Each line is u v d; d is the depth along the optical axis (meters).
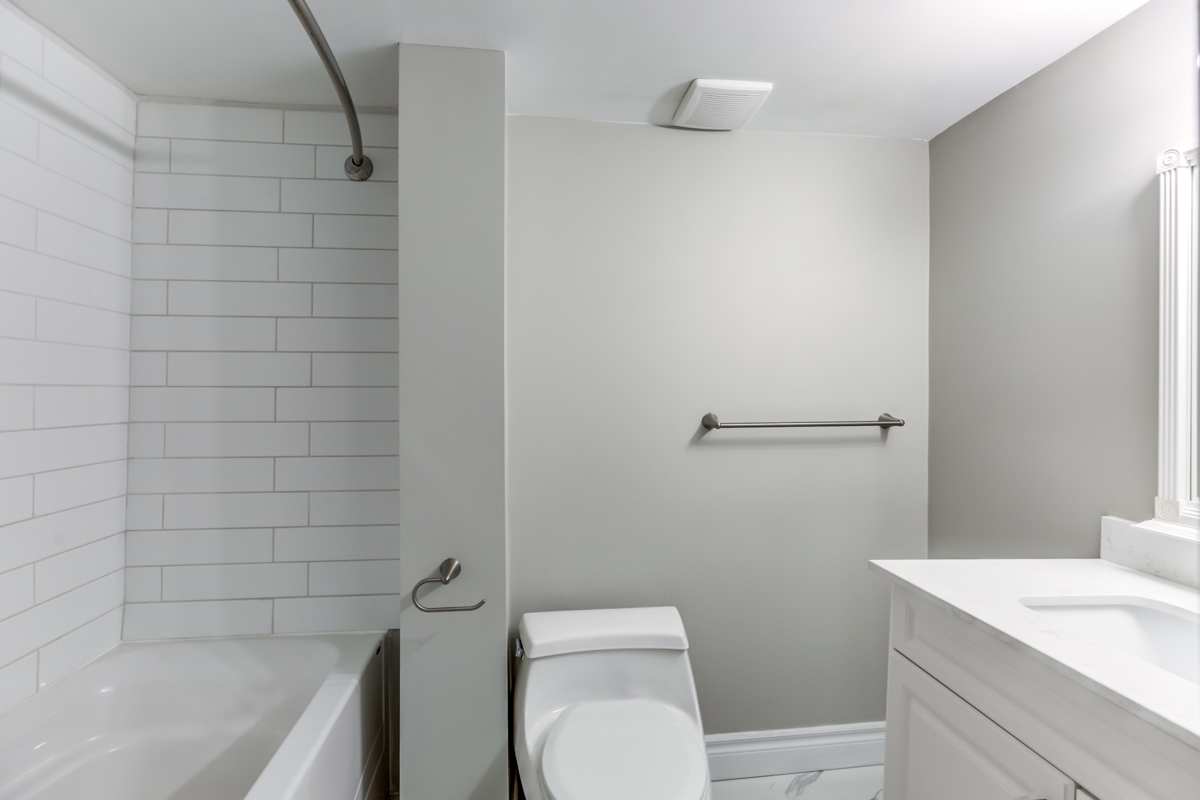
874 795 1.80
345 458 1.78
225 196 1.73
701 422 1.88
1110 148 1.35
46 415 1.42
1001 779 0.96
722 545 1.89
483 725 1.49
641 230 1.86
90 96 1.53
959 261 1.84
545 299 1.81
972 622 1.00
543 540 1.81
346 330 1.78
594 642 1.58
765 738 1.91
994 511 1.69
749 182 1.91
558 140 1.82
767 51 1.47
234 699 1.58
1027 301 1.58
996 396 1.68
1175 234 1.19
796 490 1.93
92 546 1.57
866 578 1.95
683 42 1.43
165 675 1.59
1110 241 1.35
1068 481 1.45
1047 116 1.52
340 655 1.64
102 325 1.59
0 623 1.31
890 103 1.74
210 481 1.73
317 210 1.77
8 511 1.33
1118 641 1.09
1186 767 0.70
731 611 1.90
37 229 1.38
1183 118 1.19
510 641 1.79
